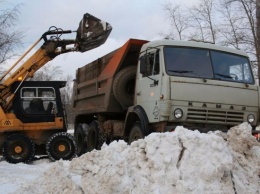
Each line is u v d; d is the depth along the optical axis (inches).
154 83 359.9
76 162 239.1
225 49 380.5
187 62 359.3
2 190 274.4
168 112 338.6
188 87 346.0
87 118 589.9
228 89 359.6
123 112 446.0
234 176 231.3
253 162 256.2
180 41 368.8
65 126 462.3
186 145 233.0
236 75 374.3
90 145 527.2
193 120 344.8
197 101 346.6
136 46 415.8
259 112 373.4
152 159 225.9
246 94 367.9
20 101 449.7
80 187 225.3
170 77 344.2
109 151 233.0
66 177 233.5
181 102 342.6
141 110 374.9
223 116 355.3
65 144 441.4
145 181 216.7
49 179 238.1
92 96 508.4
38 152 455.8
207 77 358.3
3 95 451.2
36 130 453.1
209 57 368.8
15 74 456.4
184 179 217.9
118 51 433.7
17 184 297.1
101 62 484.4
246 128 265.6
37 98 455.2
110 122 459.2
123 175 219.1
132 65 431.8
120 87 423.8
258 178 245.0
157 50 363.6
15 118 444.1
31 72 466.9
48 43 478.9
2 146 427.2
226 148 233.5
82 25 482.3
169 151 229.0
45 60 479.8
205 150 229.8
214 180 220.2
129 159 234.2
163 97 343.0
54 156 435.5
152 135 238.7
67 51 490.3
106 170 221.8
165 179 218.1
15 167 389.7
